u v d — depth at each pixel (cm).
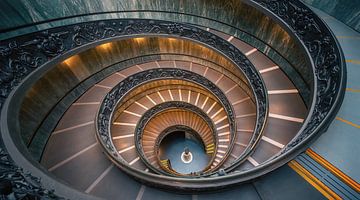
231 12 1093
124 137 1156
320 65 554
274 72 934
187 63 1383
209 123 1340
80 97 968
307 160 379
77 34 764
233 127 1050
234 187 369
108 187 519
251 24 1060
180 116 1503
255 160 627
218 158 1140
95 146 741
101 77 1098
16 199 190
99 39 877
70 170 647
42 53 619
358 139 400
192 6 1153
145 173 438
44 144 732
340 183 353
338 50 503
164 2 1138
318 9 817
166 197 392
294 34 704
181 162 1694
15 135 396
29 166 317
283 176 366
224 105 1190
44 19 620
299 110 770
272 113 769
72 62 911
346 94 486
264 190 356
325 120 395
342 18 722
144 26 1059
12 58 520
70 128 826
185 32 1120
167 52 1334
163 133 1441
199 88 1406
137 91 1312
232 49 1029
